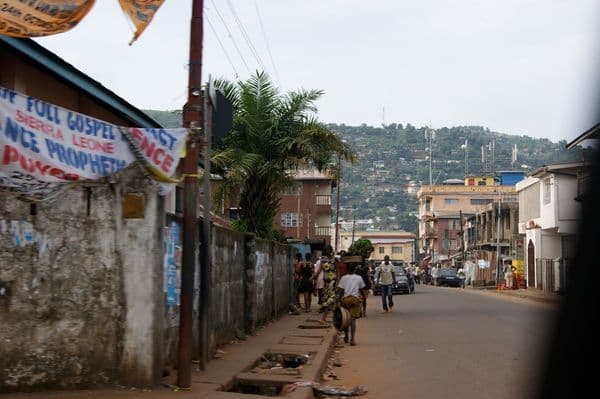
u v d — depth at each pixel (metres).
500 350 13.48
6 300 8.14
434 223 101.81
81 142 8.24
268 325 18.27
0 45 9.23
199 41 9.07
